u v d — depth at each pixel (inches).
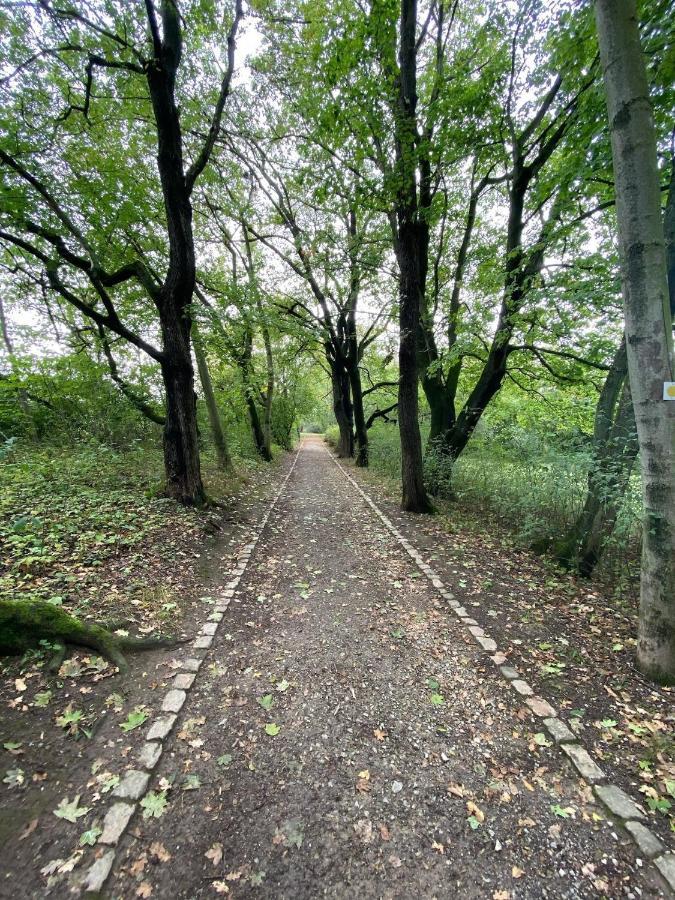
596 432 198.4
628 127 104.0
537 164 275.6
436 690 113.7
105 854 66.2
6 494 221.8
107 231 284.4
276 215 495.5
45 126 251.9
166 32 219.6
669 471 109.7
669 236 156.5
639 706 106.7
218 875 64.7
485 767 88.4
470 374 480.1
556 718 102.2
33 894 59.9
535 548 233.6
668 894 63.6
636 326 109.1
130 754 86.5
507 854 69.9
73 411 400.2
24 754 83.1
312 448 1200.8
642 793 81.8
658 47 155.2
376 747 93.2
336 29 209.6
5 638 108.3
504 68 256.7
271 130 363.3
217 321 296.0
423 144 217.6
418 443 320.5
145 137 307.9
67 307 402.6
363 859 68.2
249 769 85.8
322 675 119.2
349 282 517.7
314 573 199.9
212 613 151.7
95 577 156.1
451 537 258.5
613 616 158.7
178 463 267.4
